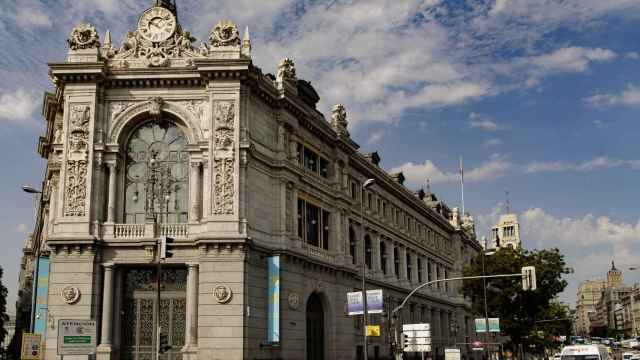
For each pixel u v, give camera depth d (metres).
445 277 109.50
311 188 60.75
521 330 83.88
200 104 51.22
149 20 52.41
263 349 50.00
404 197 89.69
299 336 55.09
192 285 48.22
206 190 49.44
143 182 51.06
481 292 84.50
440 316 104.19
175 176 51.03
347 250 66.75
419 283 94.88
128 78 50.91
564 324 110.38
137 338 48.81
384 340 76.62
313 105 65.19
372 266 77.00
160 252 39.72
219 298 47.34
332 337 61.38
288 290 54.12
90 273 48.03
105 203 50.16
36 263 52.28
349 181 71.19
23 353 45.69
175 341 48.66
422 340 49.19
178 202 50.62
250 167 51.41
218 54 51.03
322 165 65.31
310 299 59.47
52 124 62.50
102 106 51.09
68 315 47.47
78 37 51.22
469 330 116.88
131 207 50.72
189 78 51.00
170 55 51.88
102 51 52.66
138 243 48.50
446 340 105.00
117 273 49.16
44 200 73.50
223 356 46.66
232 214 48.81
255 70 51.72
